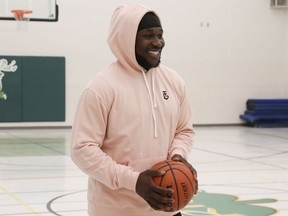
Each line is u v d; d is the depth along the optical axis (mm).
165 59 18281
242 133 16547
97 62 17562
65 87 17375
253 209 6461
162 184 2844
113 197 3031
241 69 19031
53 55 17203
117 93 2984
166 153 3152
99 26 17531
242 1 18828
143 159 3027
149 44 3008
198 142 14000
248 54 19031
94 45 17516
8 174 8969
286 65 19344
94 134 2955
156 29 3012
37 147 12672
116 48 3008
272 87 19359
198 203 6805
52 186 7898
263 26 19078
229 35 18812
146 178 2816
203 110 18812
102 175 2891
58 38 17203
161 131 3088
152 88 3092
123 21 2947
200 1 18469
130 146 3006
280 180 8484
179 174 2895
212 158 10977
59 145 13047
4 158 10844
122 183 2873
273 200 6988
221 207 6566
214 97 18875
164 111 3105
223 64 18828
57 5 16016
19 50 16875
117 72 3059
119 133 2992
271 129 18047
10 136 15180
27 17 15359
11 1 15953
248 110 19016
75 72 17438
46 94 17219
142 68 3070
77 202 6793
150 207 3047
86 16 17406
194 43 18516
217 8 18641
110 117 2994
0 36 16656
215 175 8922
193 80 18609
